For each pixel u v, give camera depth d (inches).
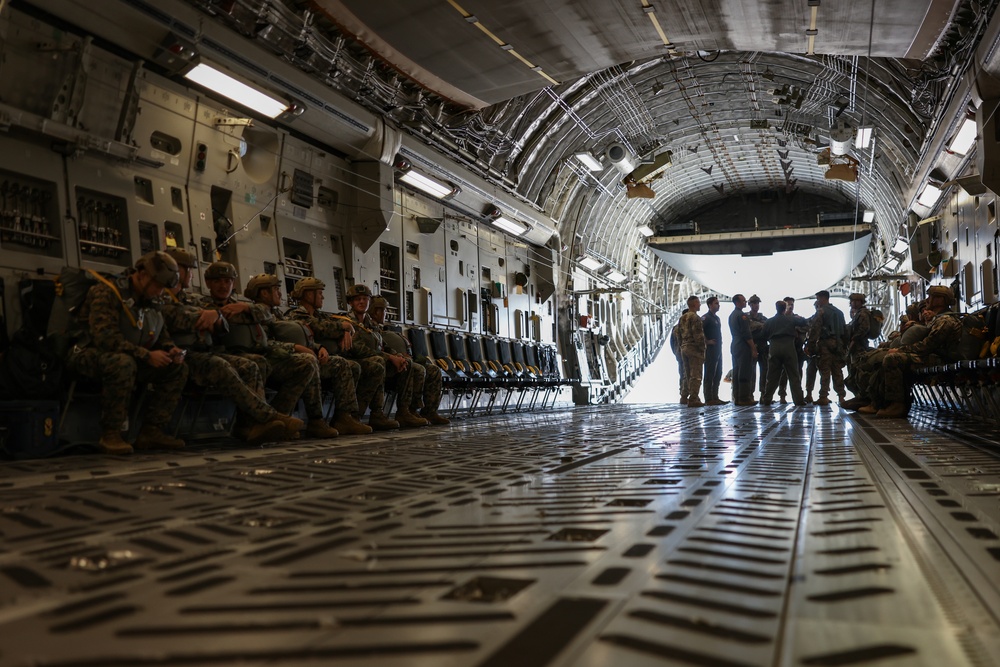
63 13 281.4
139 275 242.1
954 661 52.0
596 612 62.4
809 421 373.4
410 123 493.0
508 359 641.6
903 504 121.0
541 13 383.6
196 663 50.9
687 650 53.4
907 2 360.2
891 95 572.4
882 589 70.3
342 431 324.2
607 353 956.0
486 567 79.0
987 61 354.6
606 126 735.7
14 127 270.2
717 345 671.1
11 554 89.7
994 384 293.4
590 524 104.4
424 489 144.4
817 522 105.4
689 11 386.0
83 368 231.0
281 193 406.9
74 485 155.2
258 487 150.1
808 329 619.2
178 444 250.4
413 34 402.0
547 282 758.5
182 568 80.7
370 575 75.9
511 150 642.8
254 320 290.7
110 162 308.5
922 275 634.8
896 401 386.3
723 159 973.8
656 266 1219.9
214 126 359.6
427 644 54.4
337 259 453.4
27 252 273.0
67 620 61.7
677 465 182.9
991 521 105.9
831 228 1058.1
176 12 309.4
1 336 250.4
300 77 383.6
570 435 301.4
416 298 535.5
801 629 58.6
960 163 470.3
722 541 92.2
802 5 375.6
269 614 62.4
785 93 685.3
